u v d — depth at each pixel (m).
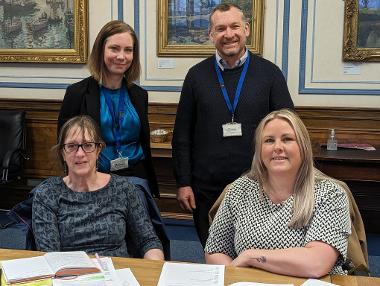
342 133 3.76
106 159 2.29
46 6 4.06
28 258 1.57
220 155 2.34
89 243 1.88
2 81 4.27
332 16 3.67
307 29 3.72
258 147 1.71
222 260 1.71
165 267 1.52
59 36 4.08
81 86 2.30
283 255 1.47
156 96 4.02
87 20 4.01
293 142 1.63
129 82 2.38
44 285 1.36
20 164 3.93
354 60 3.67
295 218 1.59
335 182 1.70
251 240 1.64
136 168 2.41
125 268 1.50
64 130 1.92
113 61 2.23
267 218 1.65
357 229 1.76
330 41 3.70
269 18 3.77
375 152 3.27
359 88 3.71
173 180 3.95
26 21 4.11
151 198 2.08
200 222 2.47
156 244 1.95
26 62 4.16
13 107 4.23
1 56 4.18
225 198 1.78
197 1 3.83
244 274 1.46
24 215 2.01
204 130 2.39
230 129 2.31
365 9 3.60
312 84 3.78
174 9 3.87
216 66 2.40
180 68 3.95
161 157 3.84
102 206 1.92
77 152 1.87
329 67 3.74
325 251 1.50
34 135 4.22
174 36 3.91
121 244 1.94
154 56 3.97
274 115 1.69
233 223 1.75
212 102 2.35
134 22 3.96
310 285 1.37
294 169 1.63
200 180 2.44
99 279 1.41
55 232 1.86
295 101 3.83
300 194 1.62
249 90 2.32
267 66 2.39
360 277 1.45
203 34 3.86
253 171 1.75
